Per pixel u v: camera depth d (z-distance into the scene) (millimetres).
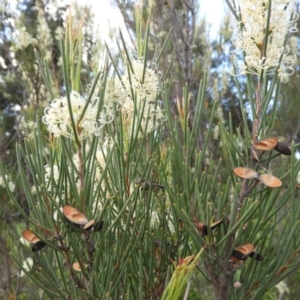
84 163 230
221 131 264
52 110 219
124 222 284
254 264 291
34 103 771
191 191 267
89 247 239
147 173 270
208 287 677
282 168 270
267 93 258
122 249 254
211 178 282
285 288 631
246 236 261
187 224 252
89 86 272
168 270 266
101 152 299
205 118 805
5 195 650
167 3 780
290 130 873
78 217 223
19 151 241
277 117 878
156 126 299
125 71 295
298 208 240
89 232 238
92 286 243
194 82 898
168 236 311
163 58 785
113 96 278
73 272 241
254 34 246
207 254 250
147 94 292
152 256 280
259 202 258
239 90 261
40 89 792
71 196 234
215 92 941
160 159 301
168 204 327
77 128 221
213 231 256
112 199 260
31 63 771
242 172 243
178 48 784
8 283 637
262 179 239
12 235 653
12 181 685
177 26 786
